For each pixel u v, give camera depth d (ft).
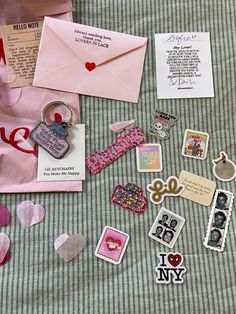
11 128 1.60
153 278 1.48
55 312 1.44
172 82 1.66
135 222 1.53
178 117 1.64
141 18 1.72
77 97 1.63
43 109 1.62
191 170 1.59
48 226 1.52
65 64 1.64
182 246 1.51
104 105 1.64
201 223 1.54
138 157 1.59
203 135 1.63
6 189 1.54
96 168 1.58
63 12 1.68
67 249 1.50
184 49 1.69
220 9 1.74
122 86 1.64
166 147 1.61
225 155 1.61
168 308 1.45
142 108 1.64
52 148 1.58
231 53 1.70
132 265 1.49
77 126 1.61
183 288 1.48
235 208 1.56
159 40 1.70
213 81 1.67
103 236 1.51
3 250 1.49
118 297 1.46
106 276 1.48
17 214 1.53
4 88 1.63
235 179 1.59
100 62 1.64
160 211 1.55
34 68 1.65
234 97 1.66
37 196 1.55
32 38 1.66
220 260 1.50
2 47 1.66
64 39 1.64
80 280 1.47
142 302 1.46
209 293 1.47
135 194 1.56
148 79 1.66
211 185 1.57
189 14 1.73
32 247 1.50
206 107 1.65
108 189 1.56
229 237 1.53
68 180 1.56
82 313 1.44
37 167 1.57
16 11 1.67
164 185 1.57
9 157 1.57
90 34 1.66
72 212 1.54
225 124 1.64
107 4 1.72
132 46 1.66
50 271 1.48
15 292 1.45
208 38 1.71
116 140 1.61
